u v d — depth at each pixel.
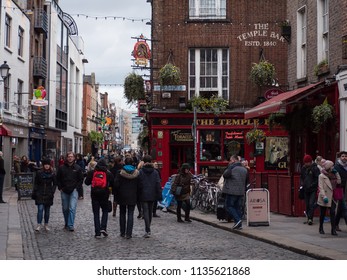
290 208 16.88
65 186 13.85
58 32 50.06
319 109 16.61
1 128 27.64
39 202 13.66
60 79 51.62
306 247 10.60
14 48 32.75
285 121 19.95
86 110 74.75
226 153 28.06
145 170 12.84
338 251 10.12
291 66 21.66
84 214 18.39
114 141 115.56
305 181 14.76
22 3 36.94
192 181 20.58
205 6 28.17
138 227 14.98
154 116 27.83
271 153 27.94
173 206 20.88
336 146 16.73
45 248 10.98
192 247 11.23
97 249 10.88
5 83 31.14
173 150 28.23
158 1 28.20
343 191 13.52
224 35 28.11
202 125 27.98
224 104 27.55
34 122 38.44
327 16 18.14
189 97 28.06
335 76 16.66
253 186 19.67
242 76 28.06
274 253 10.51
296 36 21.03
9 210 19.05
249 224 14.42
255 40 28.09
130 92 28.34
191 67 28.20
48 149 45.22
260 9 28.16
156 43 28.12
